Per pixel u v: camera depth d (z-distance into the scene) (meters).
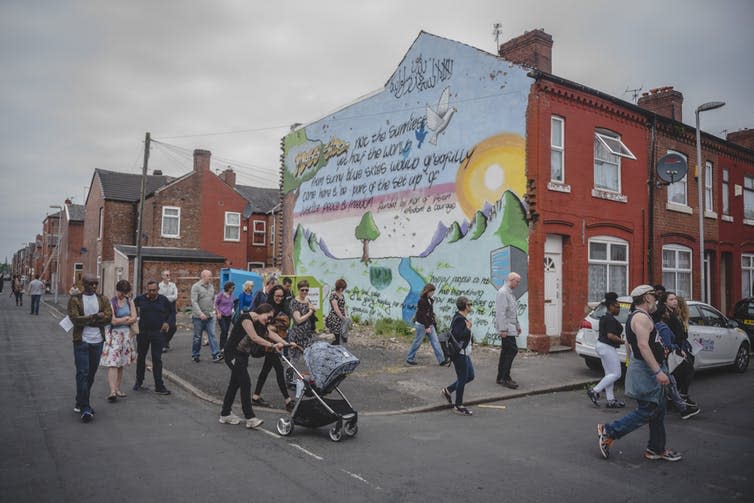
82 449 5.71
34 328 19.30
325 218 20.16
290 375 8.78
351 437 6.38
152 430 6.51
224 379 9.55
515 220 13.43
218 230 35.06
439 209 15.53
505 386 9.29
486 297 14.00
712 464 5.57
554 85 13.53
